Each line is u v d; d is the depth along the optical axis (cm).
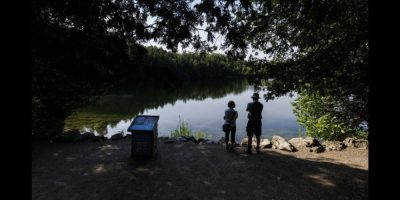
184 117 2723
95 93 1177
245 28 714
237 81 9162
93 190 632
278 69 852
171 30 571
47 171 748
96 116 2506
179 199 596
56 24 555
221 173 744
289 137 1839
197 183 679
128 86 595
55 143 1045
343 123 1237
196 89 6266
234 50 648
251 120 918
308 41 787
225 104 3747
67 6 504
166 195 613
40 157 871
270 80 882
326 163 839
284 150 991
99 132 1902
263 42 890
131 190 636
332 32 746
